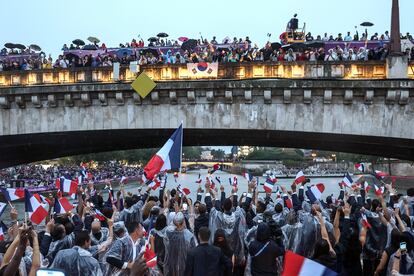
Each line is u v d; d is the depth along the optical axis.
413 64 31.67
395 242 12.30
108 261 11.39
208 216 17.27
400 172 104.94
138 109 33.69
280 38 40.50
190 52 38.03
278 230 14.54
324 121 31.66
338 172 132.12
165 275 13.59
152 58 36.50
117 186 91.62
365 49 34.00
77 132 35.09
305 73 32.09
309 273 6.68
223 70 33.06
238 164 172.62
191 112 33.09
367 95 30.66
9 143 40.75
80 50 39.84
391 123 30.92
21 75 35.66
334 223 15.12
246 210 19.77
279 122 32.16
